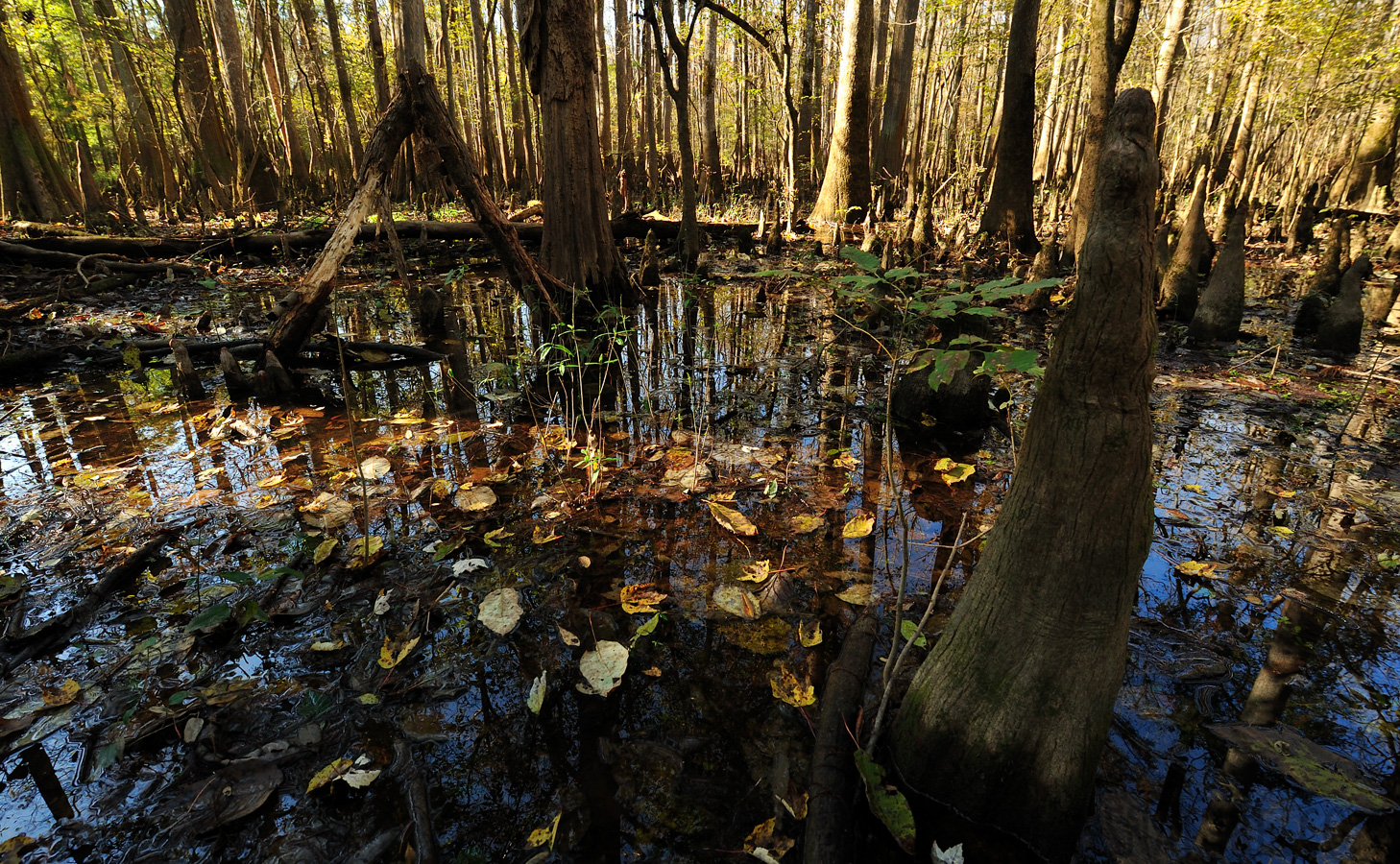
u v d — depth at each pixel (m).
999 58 19.42
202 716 1.88
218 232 12.32
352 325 6.95
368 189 5.46
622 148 24.97
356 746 1.79
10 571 2.57
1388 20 14.62
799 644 2.18
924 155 23.33
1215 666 2.06
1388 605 2.38
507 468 3.48
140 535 2.82
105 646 2.16
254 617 2.17
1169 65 15.05
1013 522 1.49
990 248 11.41
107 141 27.16
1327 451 3.77
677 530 2.89
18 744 1.79
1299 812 1.58
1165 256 8.68
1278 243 14.29
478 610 2.34
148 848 1.51
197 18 17.38
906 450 3.73
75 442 3.89
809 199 18.83
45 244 9.49
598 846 1.52
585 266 7.61
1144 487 1.35
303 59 25.14
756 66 23.28
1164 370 5.42
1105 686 1.44
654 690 1.99
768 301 8.20
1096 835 1.53
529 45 7.04
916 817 1.59
